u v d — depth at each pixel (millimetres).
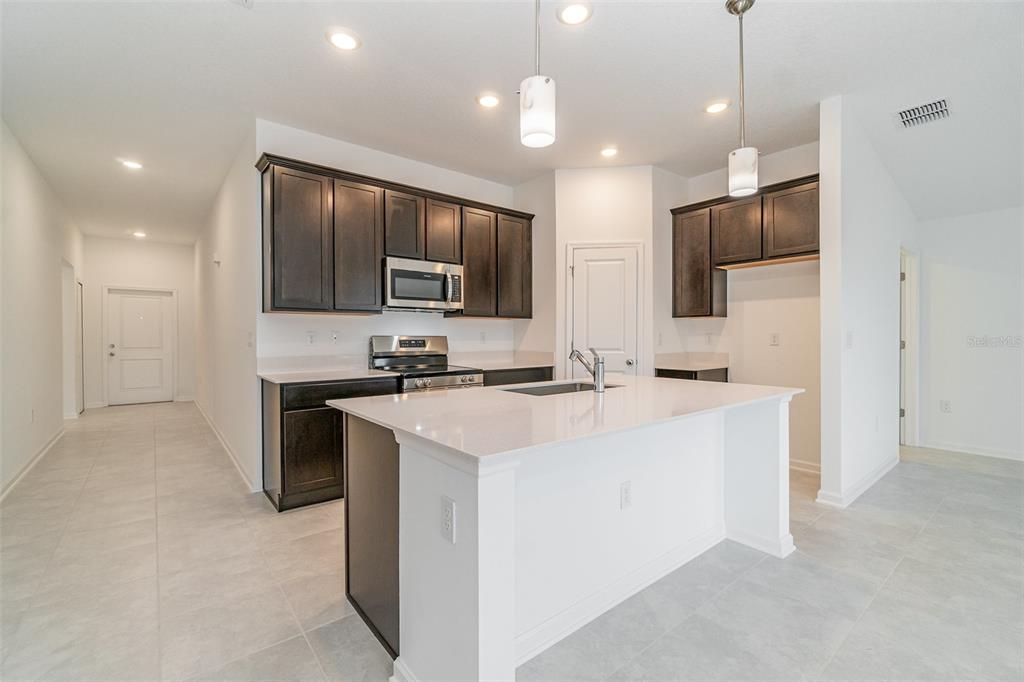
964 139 3316
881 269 3666
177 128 3445
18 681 1538
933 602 1994
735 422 2633
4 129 3320
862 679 1554
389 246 3658
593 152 3984
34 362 4090
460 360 4590
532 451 1308
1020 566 2293
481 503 1238
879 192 3602
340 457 3221
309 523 2842
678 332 4551
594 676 1584
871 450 3541
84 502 3166
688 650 1709
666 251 4441
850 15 2254
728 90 2957
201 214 5828
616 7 2178
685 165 4301
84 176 4418
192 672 1592
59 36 2354
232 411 4188
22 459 3762
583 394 2361
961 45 2498
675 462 2369
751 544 2559
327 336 3742
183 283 7828
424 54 2549
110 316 7328
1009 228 4152
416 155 4031
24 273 3789
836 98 3045
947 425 4492
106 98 2998
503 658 1297
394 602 1657
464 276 4145
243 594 2072
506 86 2891
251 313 3455
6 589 2096
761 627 1839
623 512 2098
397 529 1636
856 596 2047
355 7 2168
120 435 5160
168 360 7766
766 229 3793
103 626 1836
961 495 3277
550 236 4516
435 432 1461
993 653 1676
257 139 3309
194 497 3277
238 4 2133
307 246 3262
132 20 2238
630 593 2094
